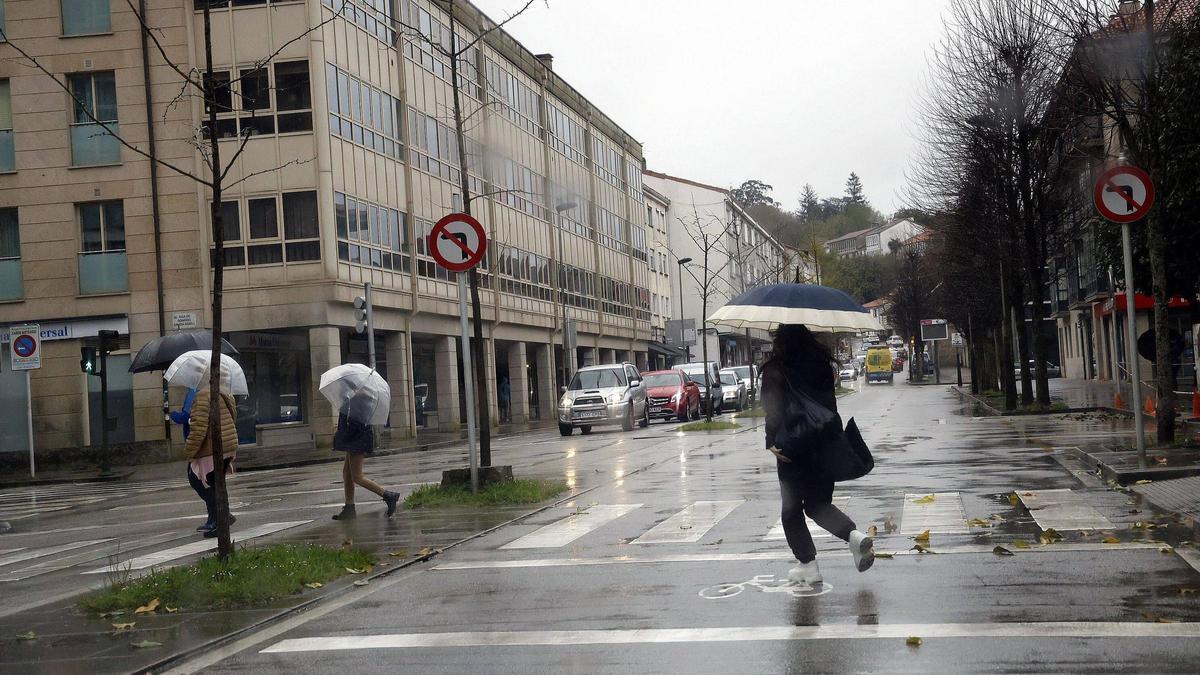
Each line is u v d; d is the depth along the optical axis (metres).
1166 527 9.74
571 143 60.84
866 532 10.22
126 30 34.09
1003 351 36.28
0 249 34.47
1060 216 35.56
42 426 34.00
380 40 39.09
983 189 35.50
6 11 34.31
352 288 35.69
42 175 34.19
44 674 6.43
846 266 155.50
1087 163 32.09
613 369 36.75
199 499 19.47
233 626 7.52
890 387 84.19
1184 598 6.93
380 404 13.80
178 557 11.56
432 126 42.88
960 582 7.77
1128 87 18.33
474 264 15.05
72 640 7.36
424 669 6.19
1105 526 9.98
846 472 7.88
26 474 31.56
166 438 33.53
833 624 6.72
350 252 35.94
